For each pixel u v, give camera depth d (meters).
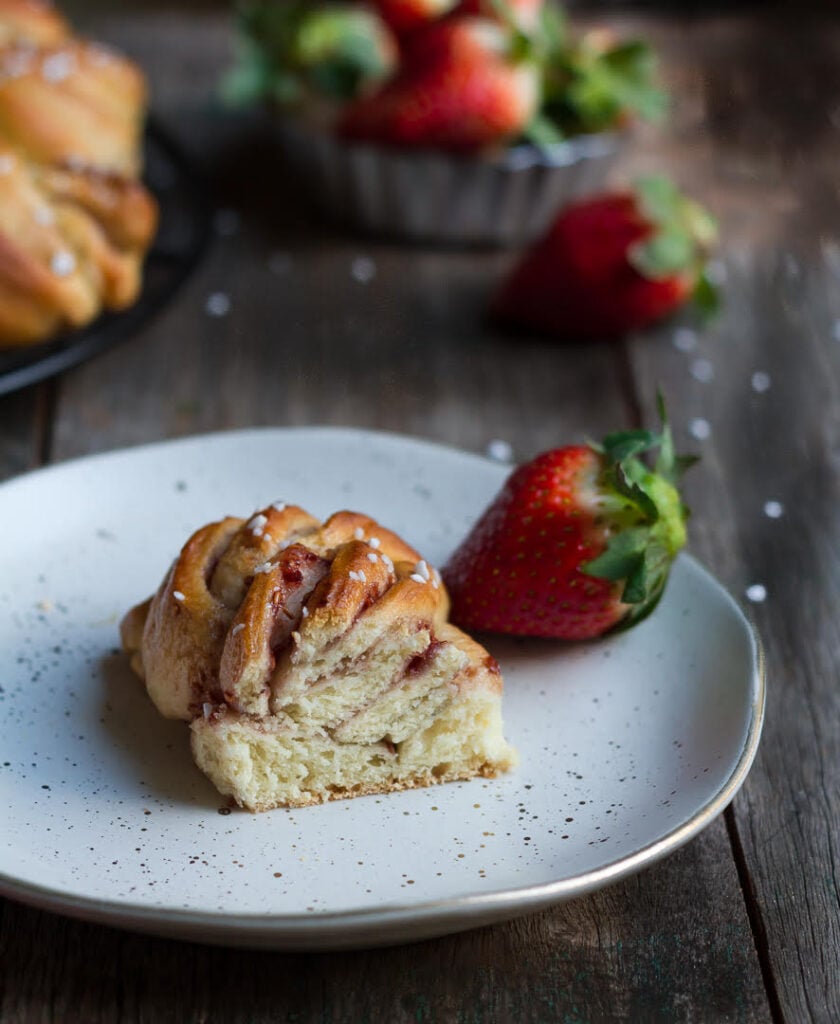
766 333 0.59
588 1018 0.36
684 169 0.67
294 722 0.39
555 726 0.41
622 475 0.41
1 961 0.36
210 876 0.36
